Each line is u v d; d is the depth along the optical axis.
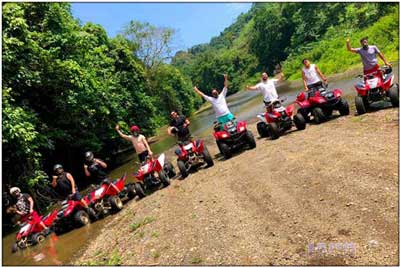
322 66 35.31
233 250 5.42
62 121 18.16
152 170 10.89
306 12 70.69
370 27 36.97
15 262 8.73
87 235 9.25
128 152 28.56
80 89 18.28
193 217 7.26
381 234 4.73
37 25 17.09
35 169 14.48
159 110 44.25
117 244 7.70
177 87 62.75
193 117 55.66
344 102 11.55
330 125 10.95
